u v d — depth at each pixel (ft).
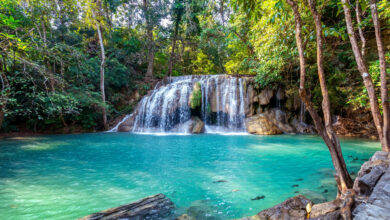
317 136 43.19
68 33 52.95
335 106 49.75
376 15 15.44
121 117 57.06
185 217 10.51
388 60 25.36
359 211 8.00
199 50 91.61
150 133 49.03
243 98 52.26
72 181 16.42
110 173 18.63
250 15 11.01
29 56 19.85
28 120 44.83
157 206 11.65
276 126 48.98
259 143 34.78
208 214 10.91
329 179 16.80
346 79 45.47
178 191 14.39
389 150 14.42
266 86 51.29
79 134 46.32
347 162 21.62
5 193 13.78
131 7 74.54
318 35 11.52
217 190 14.57
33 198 13.01
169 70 77.82
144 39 74.59
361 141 36.76
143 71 80.64
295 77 52.75
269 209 9.82
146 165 21.44
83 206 11.95
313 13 11.40
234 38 58.34
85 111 51.01
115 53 69.00
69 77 45.52
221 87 54.54
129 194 13.85
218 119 53.78
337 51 45.21
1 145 32.09
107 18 69.21
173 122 52.54
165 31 77.05
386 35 39.63
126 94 63.72
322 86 12.07
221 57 97.60
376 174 9.45
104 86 58.54
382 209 7.47
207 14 63.46
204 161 23.07
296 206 9.77
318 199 12.62
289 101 52.39
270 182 16.17
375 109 15.20
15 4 25.30
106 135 44.86
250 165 21.33
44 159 23.77
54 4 34.22
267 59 40.57
